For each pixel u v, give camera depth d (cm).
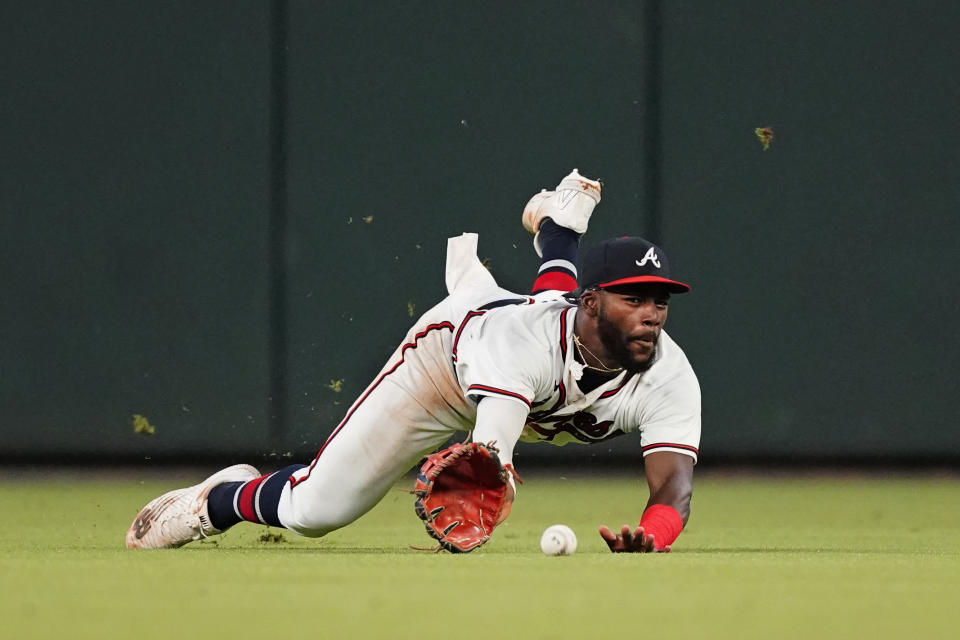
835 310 3903
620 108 3850
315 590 1121
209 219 3831
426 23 3853
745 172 3875
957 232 3925
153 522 1809
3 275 3875
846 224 3900
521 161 3847
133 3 3859
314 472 1788
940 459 3928
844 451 3916
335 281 3816
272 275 3819
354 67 3841
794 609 1017
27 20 3881
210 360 3828
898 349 3922
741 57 3875
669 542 1652
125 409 3850
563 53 3850
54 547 1831
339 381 3441
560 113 3850
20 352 3872
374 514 2950
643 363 1622
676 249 3862
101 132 3856
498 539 2089
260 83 3841
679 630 895
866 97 3906
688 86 3862
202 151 3838
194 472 3831
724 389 3884
